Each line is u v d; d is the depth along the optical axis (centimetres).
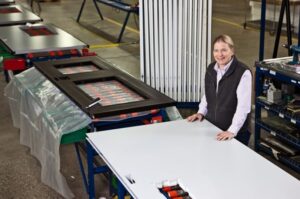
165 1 466
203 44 480
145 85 335
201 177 213
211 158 232
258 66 395
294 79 355
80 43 469
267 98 396
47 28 561
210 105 302
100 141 256
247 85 280
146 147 247
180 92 500
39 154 348
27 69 426
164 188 204
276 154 390
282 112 375
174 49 483
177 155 236
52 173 314
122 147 247
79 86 340
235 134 267
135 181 210
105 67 384
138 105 289
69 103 316
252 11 935
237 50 720
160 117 297
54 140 290
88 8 1157
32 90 362
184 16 470
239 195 197
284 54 692
